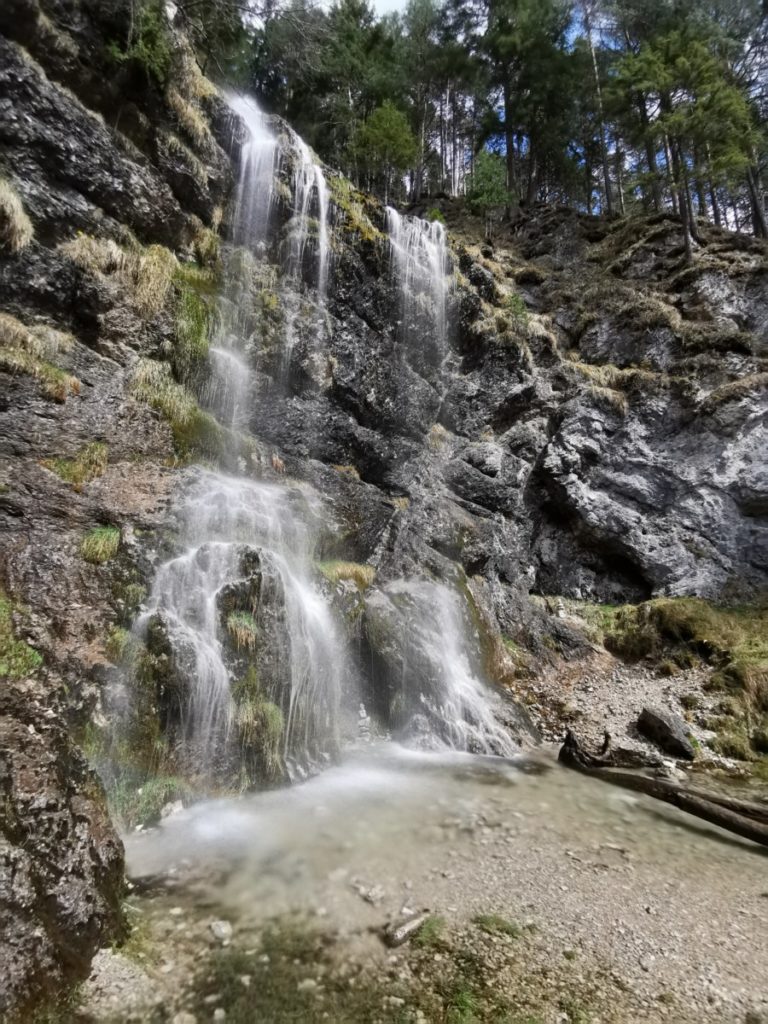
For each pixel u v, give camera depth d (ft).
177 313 29.89
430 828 16.88
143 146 31.19
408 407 42.29
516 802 19.44
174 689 17.58
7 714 12.50
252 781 18.65
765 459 41.45
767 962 11.73
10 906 9.13
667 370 49.47
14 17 25.57
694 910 13.53
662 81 57.72
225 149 36.58
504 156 97.09
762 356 46.83
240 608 20.39
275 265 37.52
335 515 32.17
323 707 23.12
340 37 77.41
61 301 25.96
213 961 10.68
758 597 38.96
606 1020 9.77
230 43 52.06
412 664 27.09
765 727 28.71
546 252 69.77
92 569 18.35
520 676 33.65
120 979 9.98
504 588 40.27
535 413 48.47
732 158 54.75
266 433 34.55
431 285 45.55
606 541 44.52
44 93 26.32
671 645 36.63
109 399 24.90
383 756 23.48
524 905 13.15
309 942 11.37
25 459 20.56
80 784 12.48
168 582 19.53
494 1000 10.11
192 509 22.76
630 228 65.36
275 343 35.47
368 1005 9.85
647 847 16.83
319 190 40.63
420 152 87.51
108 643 17.20
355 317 40.34
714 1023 9.87
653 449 46.09
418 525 37.04
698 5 69.26
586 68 81.87
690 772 24.76
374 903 12.81
